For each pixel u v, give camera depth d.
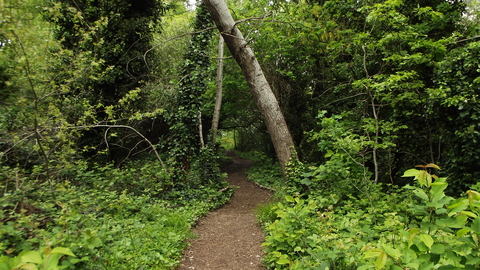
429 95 5.93
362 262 2.34
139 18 11.16
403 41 6.39
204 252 4.58
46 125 4.55
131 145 11.89
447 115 6.17
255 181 13.98
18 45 3.55
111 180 7.31
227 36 7.58
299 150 12.24
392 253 1.53
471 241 1.43
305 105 12.99
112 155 11.16
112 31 10.46
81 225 3.37
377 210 4.25
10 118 4.48
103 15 10.02
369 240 3.42
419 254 1.54
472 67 5.61
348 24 9.44
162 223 5.48
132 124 9.97
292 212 3.63
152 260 3.71
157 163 8.77
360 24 8.52
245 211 8.52
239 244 4.94
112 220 5.08
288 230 3.62
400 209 4.38
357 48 7.81
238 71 14.69
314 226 3.64
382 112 7.97
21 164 4.78
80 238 2.86
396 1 5.95
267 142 18.55
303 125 12.86
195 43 9.55
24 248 2.61
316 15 9.82
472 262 1.36
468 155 5.75
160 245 4.29
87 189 6.54
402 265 1.56
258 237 5.28
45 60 3.99
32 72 4.03
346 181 5.19
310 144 12.25
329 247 3.15
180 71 10.09
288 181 7.08
